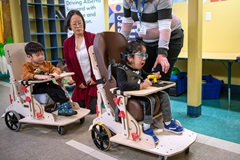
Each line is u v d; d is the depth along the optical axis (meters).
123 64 2.01
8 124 2.75
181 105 3.44
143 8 2.21
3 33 5.46
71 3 4.41
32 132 2.63
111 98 2.09
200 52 2.83
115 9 4.32
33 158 2.08
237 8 3.53
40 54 2.65
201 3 2.69
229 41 3.70
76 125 2.79
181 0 4.00
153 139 1.82
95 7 4.18
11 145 2.34
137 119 1.90
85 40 3.08
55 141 2.39
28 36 4.89
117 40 2.23
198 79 2.87
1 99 4.04
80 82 3.21
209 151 2.10
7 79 5.73
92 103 3.17
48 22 5.46
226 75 3.89
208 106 3.34
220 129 2.58
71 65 3.21
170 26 2.20
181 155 2.04
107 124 2.16
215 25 3.79
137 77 2.00
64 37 5.64
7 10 5.18
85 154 2.12
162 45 2.11
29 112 2.64
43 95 2.60
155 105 1.92
